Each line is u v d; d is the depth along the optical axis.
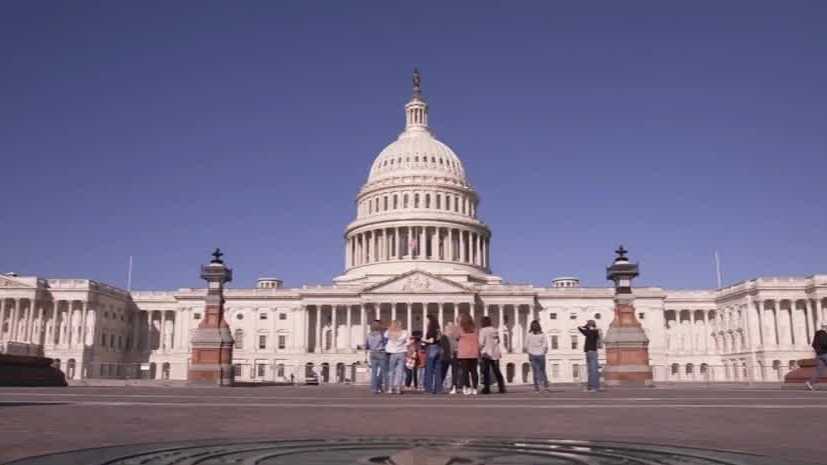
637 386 39.31
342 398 24.36
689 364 139.38
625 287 40.84
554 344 134.38
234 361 134.12
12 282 124.31
